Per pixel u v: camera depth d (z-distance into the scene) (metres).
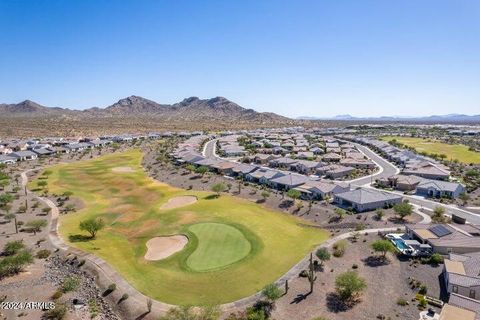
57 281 61.75
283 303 53.41
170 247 75.81
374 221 87.69
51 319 50.66
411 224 80.00
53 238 79.56
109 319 51.75
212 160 167.75
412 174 139.00
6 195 105.12
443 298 53.62
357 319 49.03
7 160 178.50
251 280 60.62
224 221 88.31
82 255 70.38
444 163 162.88
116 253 73.06
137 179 142.00
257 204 105.19
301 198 109.38
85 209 104.19
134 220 95.38
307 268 63.69
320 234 80.56
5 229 84.75
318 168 153.75
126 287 59.28
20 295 56.59
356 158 176.88
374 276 60.59
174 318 48.09
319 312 50.94
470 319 43.94
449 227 76.69
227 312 51.72
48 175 146.38
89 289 59.28
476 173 134.62
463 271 57.22
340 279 54.31
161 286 59.62
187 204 106.19
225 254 70.50
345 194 102.94
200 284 59.78
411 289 56.44
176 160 178.75
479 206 101.00
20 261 63.56
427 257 66.94
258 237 78.00
